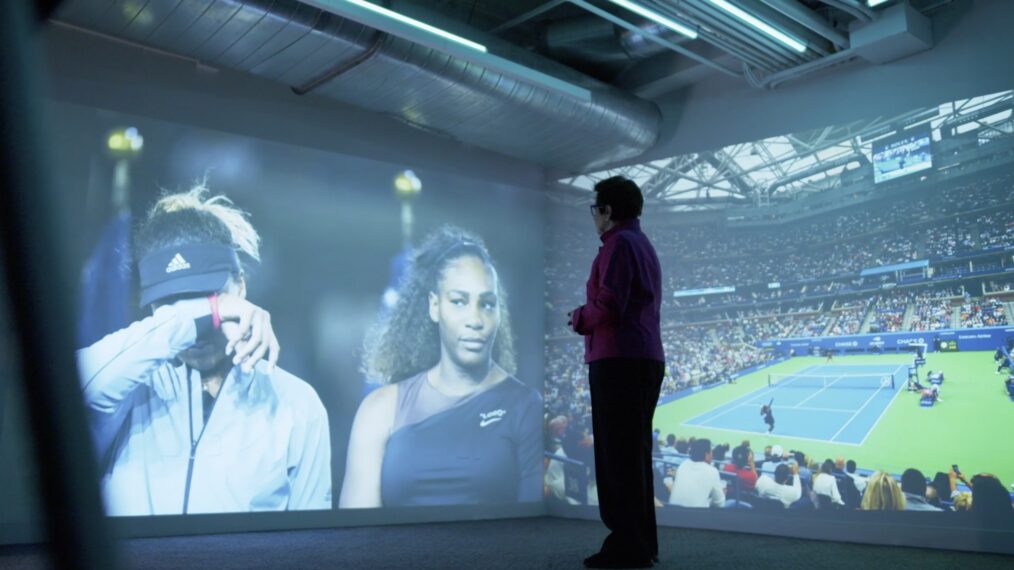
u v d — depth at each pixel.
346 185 5.39
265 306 4.89
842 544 4.29
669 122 5.86
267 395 4.80
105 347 4.23
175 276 4.55
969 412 4.17
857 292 4.72
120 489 4.18
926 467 4.28
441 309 5.73
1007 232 4.16
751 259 5.25
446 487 5.54
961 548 4.07
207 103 4.83
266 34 4.15
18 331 0.26
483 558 3.11
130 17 3.90
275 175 5.07
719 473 5.16
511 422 5.97
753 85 5.25
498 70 4.57
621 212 2.75
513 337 6.12
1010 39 4.30
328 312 5.16
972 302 4.23
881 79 4.80
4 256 0.26
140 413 4.30
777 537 4.62
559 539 4.07
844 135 4.93
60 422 0.26
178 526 4.35
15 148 0.26
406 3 4.38
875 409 4.53
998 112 4.28
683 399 5.43
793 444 4.84
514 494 5.91
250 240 4.89
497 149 5.77
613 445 2.54
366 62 4.49
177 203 4.62
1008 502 3.97
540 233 6.42
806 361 4.88
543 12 5.44
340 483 5.04
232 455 4.61
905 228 4.56
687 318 5.50
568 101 5.20
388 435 5.31
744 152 5.41
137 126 4.54
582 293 6.14
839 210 4.88
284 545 3.77
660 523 5.39
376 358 5.34
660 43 5.01
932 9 4.58
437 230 5.81
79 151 4.31
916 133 4.60
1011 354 4.05
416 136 5.81
